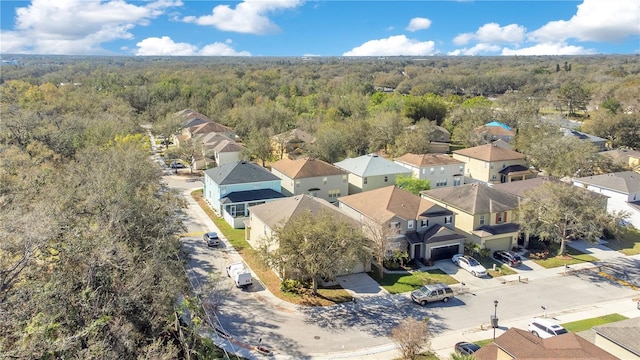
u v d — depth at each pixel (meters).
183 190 59.53
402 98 106.75
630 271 37.50
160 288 22.30
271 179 51.16
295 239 30.22
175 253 27.25
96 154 47.34
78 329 17.70
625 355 22.19
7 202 32.75
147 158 53.78
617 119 83.81
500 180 64.94
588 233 38.41
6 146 50.00
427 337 25.66
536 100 126.62
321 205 38.25
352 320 28.86
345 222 32.88
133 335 18.97
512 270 37.22
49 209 26.00
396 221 38.47
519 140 75.12
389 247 35.31
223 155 69.94
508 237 41.22
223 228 45.19
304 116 97.12
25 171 40.00
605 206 45.28
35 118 60.53
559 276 36.34
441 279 35.28
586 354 21.25
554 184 40.91
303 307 30.25
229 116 100.06
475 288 33.91
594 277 36.22
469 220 40.94
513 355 21.66
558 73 177.12
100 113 83.69
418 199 42.22
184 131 90.31
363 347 25.92
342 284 33.94
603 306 31.47
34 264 20.97
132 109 98.94
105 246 21.83
